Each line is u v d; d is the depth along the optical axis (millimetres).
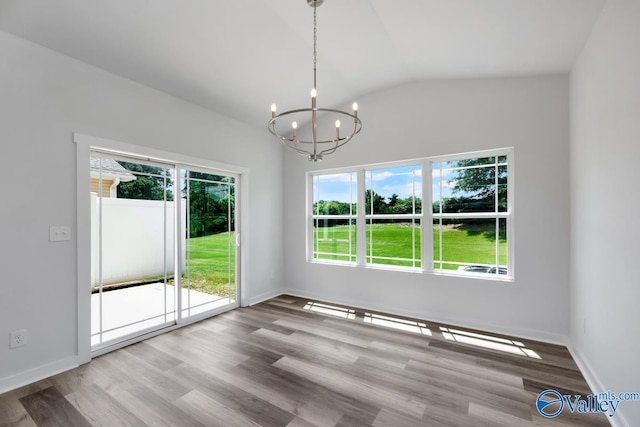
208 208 3674
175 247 3311
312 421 1773
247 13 2293
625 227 1681
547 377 2262
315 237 4543
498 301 3121
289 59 2957
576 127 2586
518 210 3018
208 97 3332
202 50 2623
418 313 3570
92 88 2545
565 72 2820
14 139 2125
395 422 1766
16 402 1951
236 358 2566
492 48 2586
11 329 2113
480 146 3209
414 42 2686
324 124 4305
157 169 3164
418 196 3688
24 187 2172
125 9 2070
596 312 2131
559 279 2846
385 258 3900
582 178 2430
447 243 3492
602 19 1961
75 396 2021
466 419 1794
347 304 4105
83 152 2480
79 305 2455
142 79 2834
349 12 2322
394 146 3729
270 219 4488
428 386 2143
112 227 2801
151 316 3086
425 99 3525
